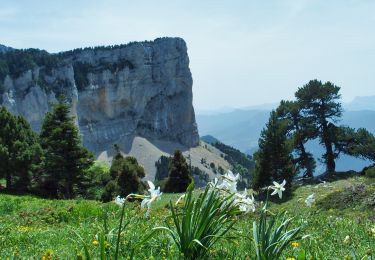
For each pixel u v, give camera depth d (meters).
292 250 6.55
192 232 5.70
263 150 51.25
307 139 65.06
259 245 5.36
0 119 63.84
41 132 68.62
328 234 9.20
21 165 62.38
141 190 56.44
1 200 34.53
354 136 61.62
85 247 4.92
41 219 18.44
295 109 64.69
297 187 52.88
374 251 6.74
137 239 7.46
